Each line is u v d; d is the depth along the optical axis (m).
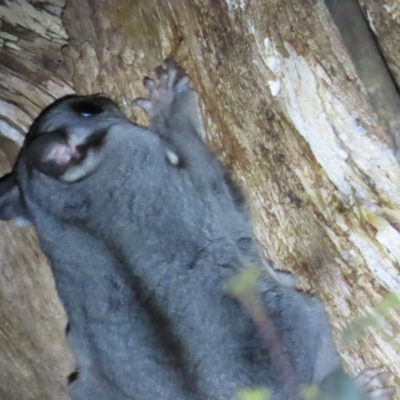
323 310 0.99
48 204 0.98
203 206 0.98
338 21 0.99
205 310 0.96
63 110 0.98
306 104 0.99
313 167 0.99
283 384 0.96
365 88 0.99
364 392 0.99
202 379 0.96
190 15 0.99
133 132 0.98
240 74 0.99
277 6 0.99
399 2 0.99
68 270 0.98
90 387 0.99
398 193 0.99
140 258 0.97
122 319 0.97
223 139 0.99
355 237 0.99
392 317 0.99
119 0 0.99
